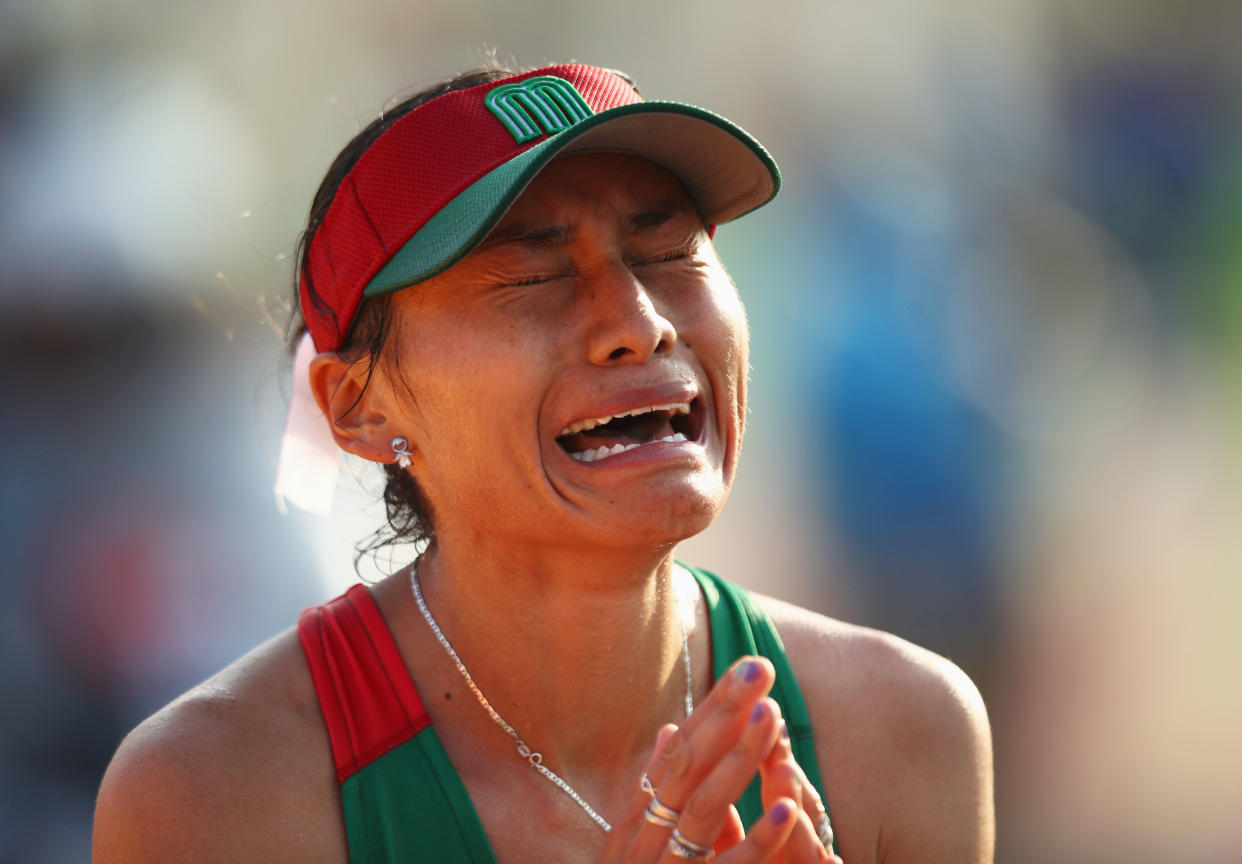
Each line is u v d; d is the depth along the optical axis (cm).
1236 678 1908
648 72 2884
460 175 670
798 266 2106
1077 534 2139
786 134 2730
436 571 736
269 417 1020
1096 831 1622
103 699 1219
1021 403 2023
